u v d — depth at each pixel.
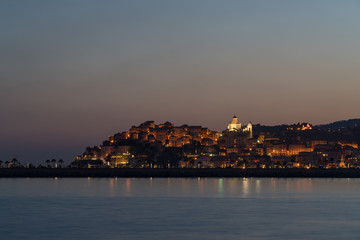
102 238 121.12
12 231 132.25
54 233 128.62
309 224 146.00
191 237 122.56
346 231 132.75
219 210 182.25
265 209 186.38
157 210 181.62
